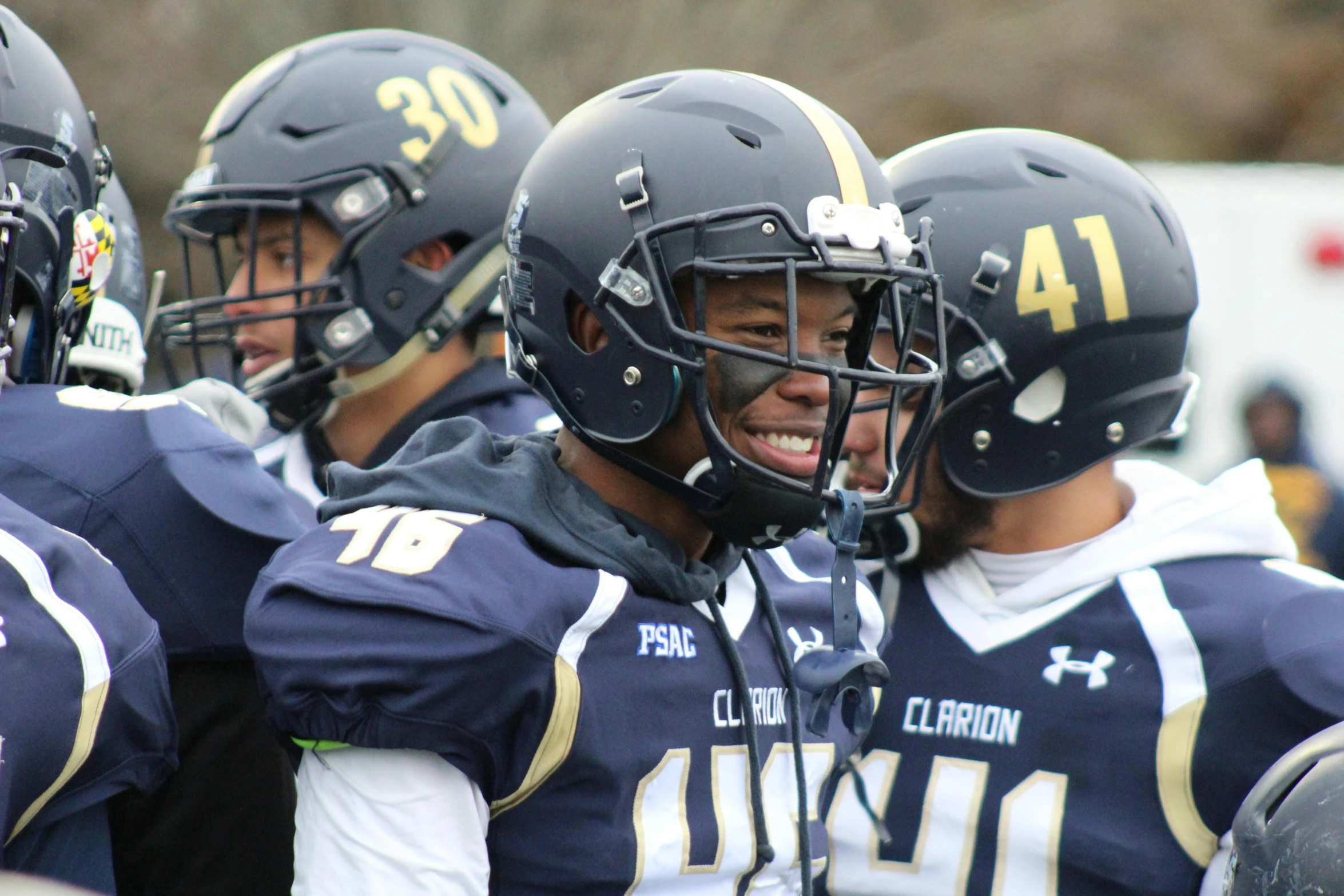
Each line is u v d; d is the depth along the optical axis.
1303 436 21.72
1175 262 7.62
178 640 5.91
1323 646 6.61
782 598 6.36
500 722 5.09
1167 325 7.54
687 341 5.36
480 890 5.11
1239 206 22.25
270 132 8.99
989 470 7.42
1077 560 7.33
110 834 5.68
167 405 6.24
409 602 5.00
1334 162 42.97
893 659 7.51
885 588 7.68
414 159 8.97
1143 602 7.08
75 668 4.71
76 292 6.57
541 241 5.84
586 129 5.90
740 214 5.41
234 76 34.06
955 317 7.27
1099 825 6.87
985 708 7.21
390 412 9.23
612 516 5.79
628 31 32.66
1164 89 42.22
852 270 5.41
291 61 9.29
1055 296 7.29
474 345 9.40
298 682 5.04
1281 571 7.09
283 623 5.11
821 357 5.56
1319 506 21.23
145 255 34.28
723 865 5.60
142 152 34.19
